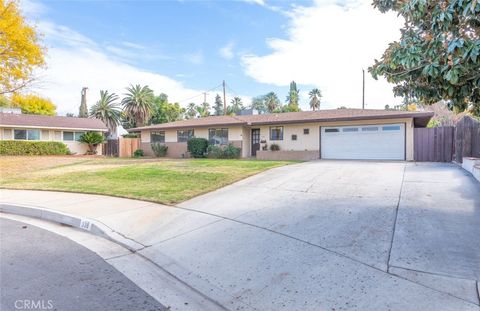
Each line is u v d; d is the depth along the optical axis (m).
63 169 15.24
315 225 5.07
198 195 7.88
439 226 4.67
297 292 3.17
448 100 4.83
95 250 4.69
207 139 22.44
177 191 8.37
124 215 6.34
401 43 4.19
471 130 11.36
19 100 18.53
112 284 3.53
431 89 4.61
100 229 5.55
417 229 4.60
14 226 6.14
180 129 23.83
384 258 3.75
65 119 30.70
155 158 22.70
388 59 4.57
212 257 4.20
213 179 9.90
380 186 7.74
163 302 3.13
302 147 18.98
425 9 3.97
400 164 12.74
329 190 7.58
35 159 20.52
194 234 5.11
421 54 3.96
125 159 21.86
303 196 7.12
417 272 3.37
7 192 9.48
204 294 3.31
